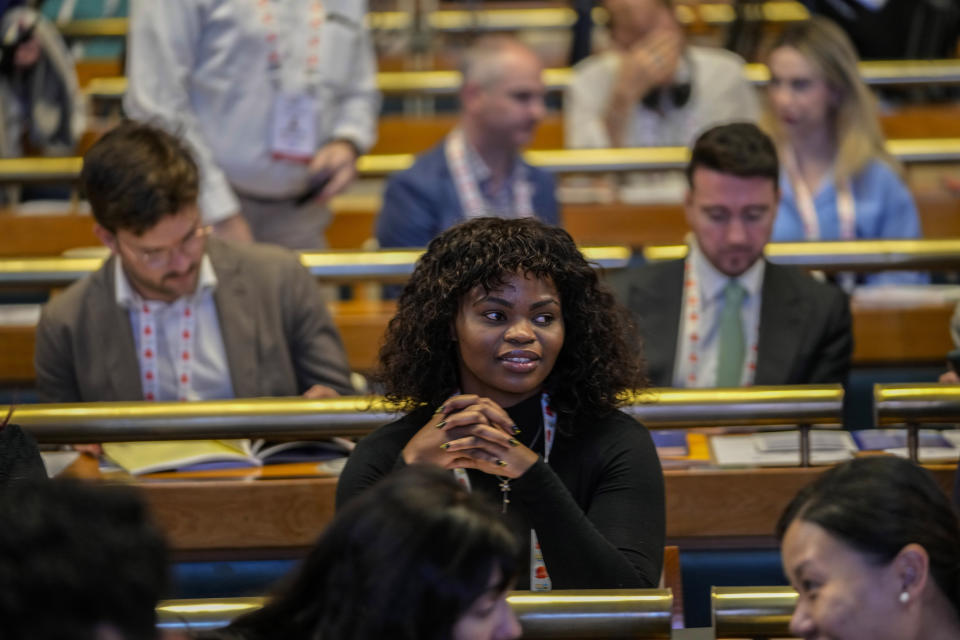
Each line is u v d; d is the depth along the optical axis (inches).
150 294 221.0
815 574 109.6
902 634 108.3
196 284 223.5
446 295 155.2
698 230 238.1
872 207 308.8
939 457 199.2
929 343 288.5
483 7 615.5
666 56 388.8
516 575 99.2
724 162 231.3
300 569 106.5
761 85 443.2
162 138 210.1
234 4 294.7
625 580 145.4
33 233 356.5
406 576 96.1
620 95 392.5
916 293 299.6
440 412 151.0
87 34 501.7
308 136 303.6
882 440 206.8
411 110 532.4
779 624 133.1
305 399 191.5
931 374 282.7
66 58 415.5
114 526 78.4
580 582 145.3
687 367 237.1
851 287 311.4
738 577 200.8
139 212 204.2
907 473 111.9
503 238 155.9
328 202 316.8
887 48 472.1
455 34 571.2
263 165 302.4
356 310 305.7
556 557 145.8
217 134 300.2
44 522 76.3
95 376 221.6
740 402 189.0
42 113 408.5
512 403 160.4
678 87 390.9
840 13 476.1
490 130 316.5
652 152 360.5
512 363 153.6
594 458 159.2
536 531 147.1
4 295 330.6
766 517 198.4
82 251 328.8
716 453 205.9
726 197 231.9
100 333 221.8
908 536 108.0
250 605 129.3
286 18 301.7
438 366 159.8
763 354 235.5
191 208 210.2
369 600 96.9
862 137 309.3
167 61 289.9
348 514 102.0
